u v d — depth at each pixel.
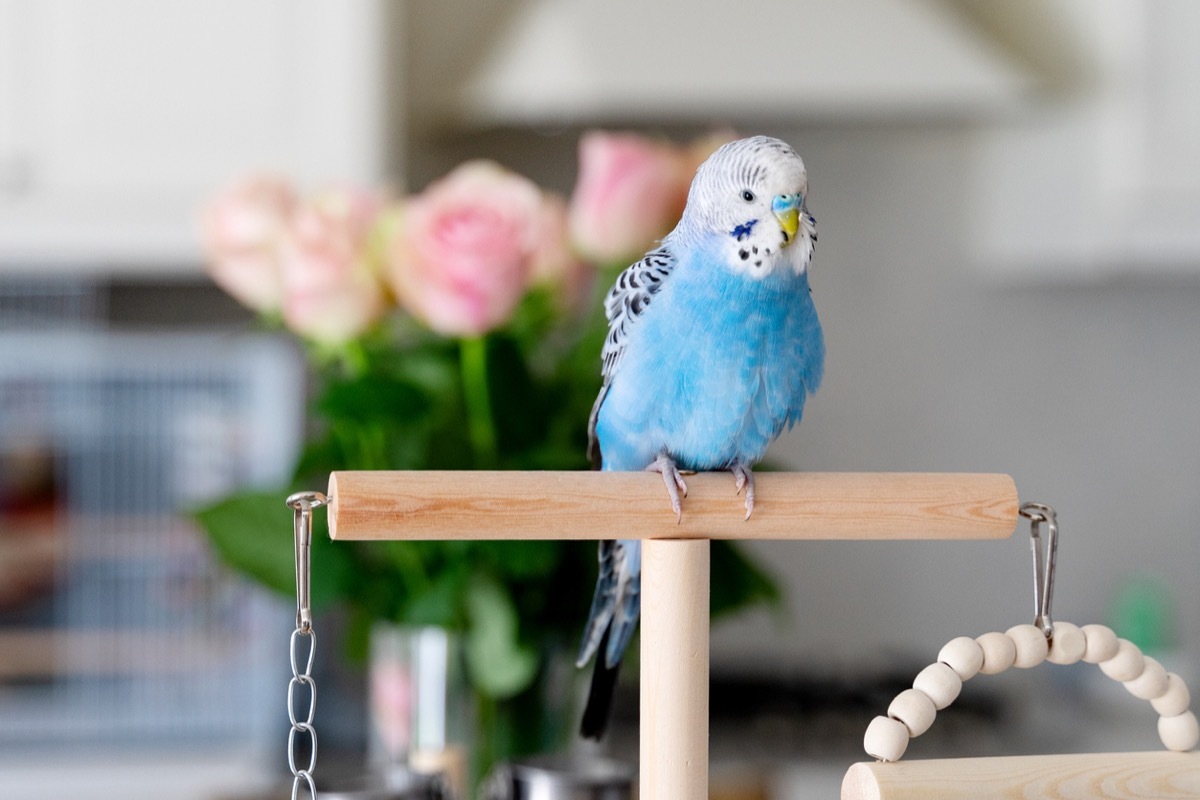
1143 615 2.10
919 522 0.56
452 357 0.99
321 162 1.76
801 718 1.93
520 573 0.91
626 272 0.74
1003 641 0.52
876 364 2.24
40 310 2.06
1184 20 1.89
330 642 1.81
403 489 0.52
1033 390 2.26
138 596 1.77
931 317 2.24
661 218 0.98
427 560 0.95
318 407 0.92
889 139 2.23
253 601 1.76
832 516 0.56
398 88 1.92
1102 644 0.53
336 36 1.76
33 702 1.76
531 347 1.01
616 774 0.71
